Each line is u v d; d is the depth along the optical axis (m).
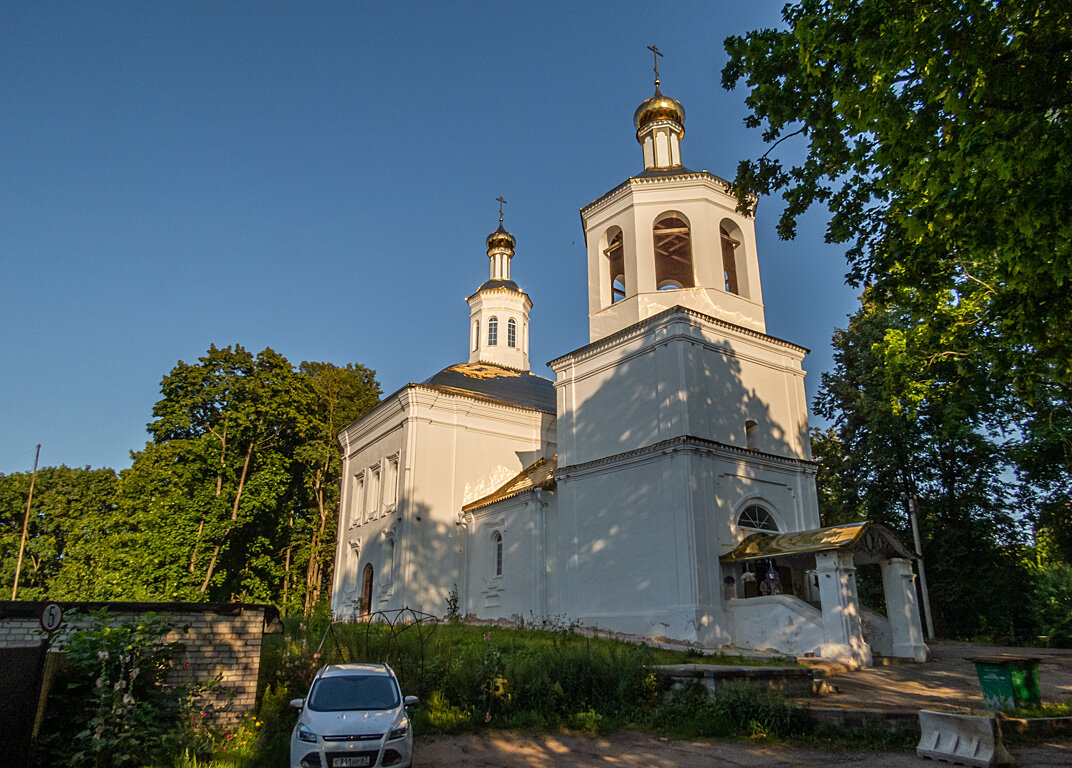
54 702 8.85
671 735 11.56
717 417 23.09
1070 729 10.25
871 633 18.95
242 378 36.84
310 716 9.09
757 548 20.36
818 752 10.22
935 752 9.46
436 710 12.38
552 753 10.59
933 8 9.28
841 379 34.56
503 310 42.44
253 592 35.84
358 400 45.81
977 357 16.39
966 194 9.51
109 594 32.91
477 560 30.53
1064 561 30.50
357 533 35.41
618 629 22.19
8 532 51.34
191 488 34.91
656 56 29.22
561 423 26.88
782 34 12.34
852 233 14.09
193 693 9.88
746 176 14.64
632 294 25.31
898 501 32.09
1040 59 8.55
